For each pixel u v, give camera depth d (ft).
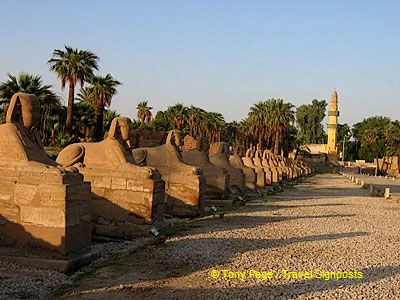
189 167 50.55
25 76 106.63
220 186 62.03
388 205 72.79
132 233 37.17
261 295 22.77
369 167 269.64
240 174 72.64
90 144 39.99
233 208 59.36
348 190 108.68
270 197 79.92
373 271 28.96
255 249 33.65
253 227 43.78
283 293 23.30
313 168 264.93
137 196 37.42
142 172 37.52
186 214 49.78
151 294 22.27
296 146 260.62
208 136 197.88
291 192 96.22
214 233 39.27
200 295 22.36
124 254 30.73
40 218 26.20
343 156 321.11
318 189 110.52
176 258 29.66
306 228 44.73
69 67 110.42
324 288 24.57
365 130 330.54
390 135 256.73
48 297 21.47
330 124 321.32
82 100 132.87
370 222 51.55
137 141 92.58
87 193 28.14
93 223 37.96
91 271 26.18
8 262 26.00
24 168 26.94
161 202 39.65
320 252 33.83
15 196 26.78
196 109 199.41
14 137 27.73
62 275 24.81
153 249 32.27
